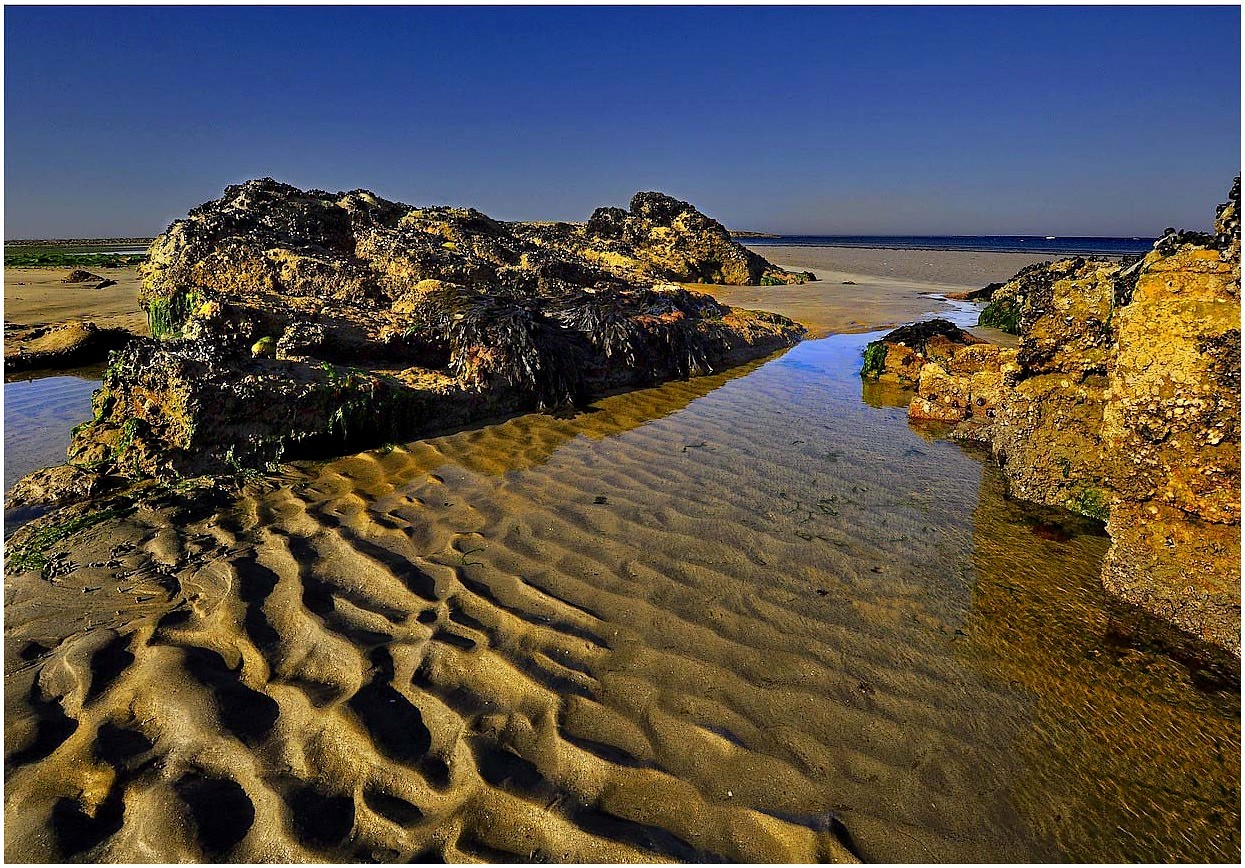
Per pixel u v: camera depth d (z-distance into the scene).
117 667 2.88
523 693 2.86
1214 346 3.20
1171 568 3.47
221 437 5.24
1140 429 3.52
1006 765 2.60
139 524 4.26
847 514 4.80
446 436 6.32
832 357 10.98
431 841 2.16
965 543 4.38
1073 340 5.33
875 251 57.81
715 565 4.02
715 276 26.36
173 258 9.80
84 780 2.32
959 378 7.22
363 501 4.74
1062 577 3.95
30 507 4.48
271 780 2.35
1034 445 5.25
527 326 7.66
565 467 5.60
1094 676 3.09
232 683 2.81
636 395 8.24
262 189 13.21
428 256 10.68
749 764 2.55
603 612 3.49
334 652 3.04
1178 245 4.72
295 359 6.23
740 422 7.12
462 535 4.27
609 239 27.20
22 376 8.31
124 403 5.27
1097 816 2.39
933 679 3.06
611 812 2.31
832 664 3.15
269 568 3.74
